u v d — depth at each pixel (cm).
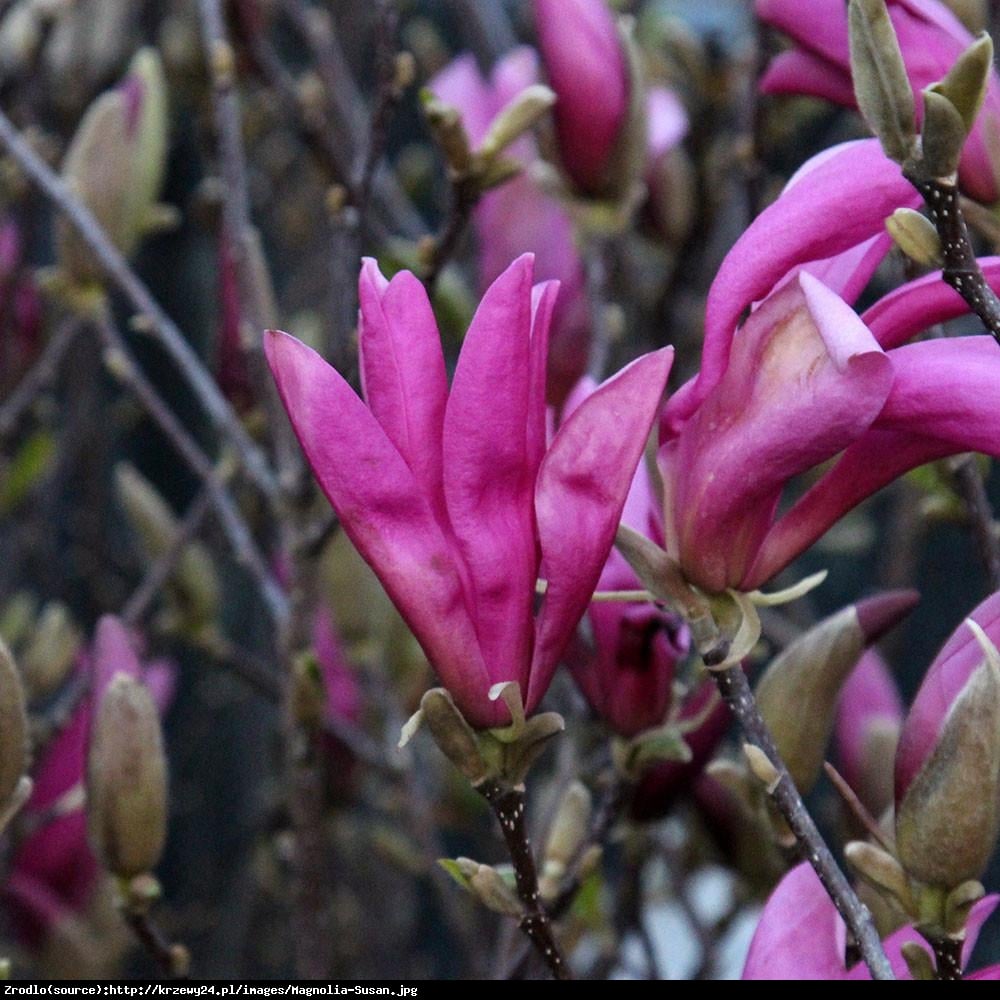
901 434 90
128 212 135
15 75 160
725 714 107
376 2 114
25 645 192
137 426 233
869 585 235
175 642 218
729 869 119
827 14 101
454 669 89
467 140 109
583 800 108
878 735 113
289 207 220
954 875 89
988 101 96
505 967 114
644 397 88
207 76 166
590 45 118
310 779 115
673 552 91
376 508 88
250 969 191
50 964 133
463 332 134
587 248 121
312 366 87
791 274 90
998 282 90
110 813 106
